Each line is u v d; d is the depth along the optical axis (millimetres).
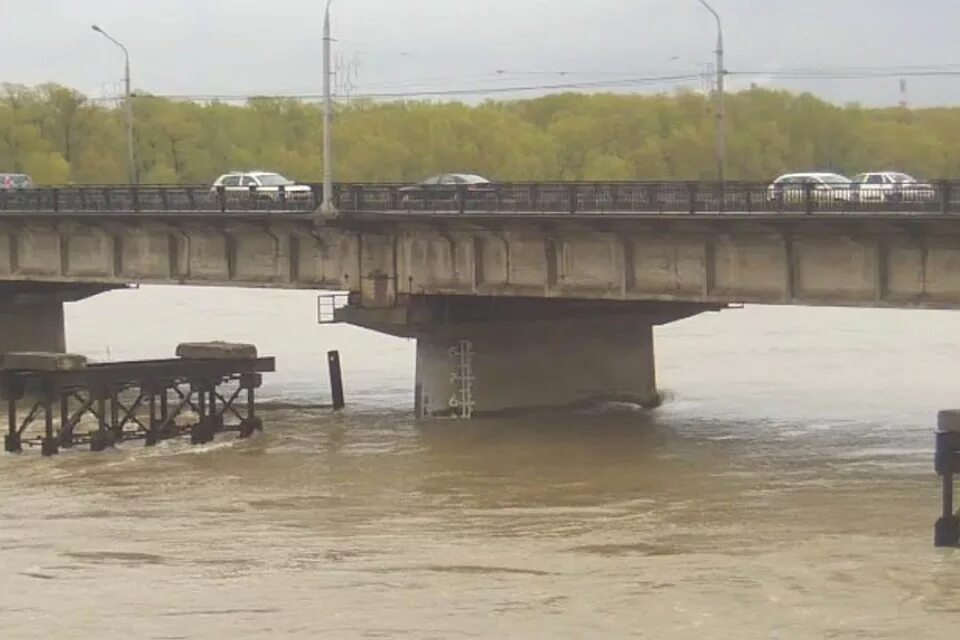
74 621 51625
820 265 81062
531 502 71500
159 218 106312
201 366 89750
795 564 57562
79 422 93312
